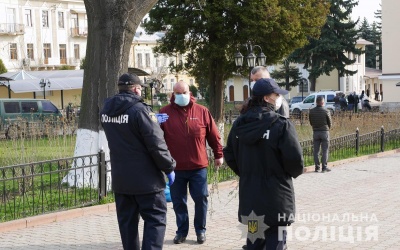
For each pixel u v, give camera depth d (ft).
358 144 54.49
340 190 34.55
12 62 182.50
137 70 95.25
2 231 25.21
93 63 35.24
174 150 22.20
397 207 28.53
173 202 22.56
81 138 35.35
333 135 59.11
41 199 30.35
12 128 50.03
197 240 22.44
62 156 44.47
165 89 202.80
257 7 71.56
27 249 22.13
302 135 58.54
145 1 35.47
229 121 86.84
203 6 70.69
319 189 35.19
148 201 17.46
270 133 15.05
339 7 156.25
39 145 49.32
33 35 189.47
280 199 15.19
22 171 29.84
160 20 77.36
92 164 30.73
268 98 15.62
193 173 22.34
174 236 23.68
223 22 71.92
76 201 30.35
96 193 31.68
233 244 22.17
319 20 79.92
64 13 200.13
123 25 34.86
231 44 73.46
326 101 125.29
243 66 73.51
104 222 26.99
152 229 17.40
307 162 47.52
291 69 167.53
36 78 132.26
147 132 17.01
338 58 160.04
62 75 139.33
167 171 17.38
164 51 79.05
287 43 76.59
